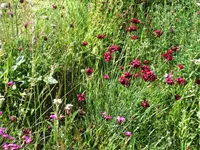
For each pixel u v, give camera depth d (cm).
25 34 405
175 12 514
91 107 347
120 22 480
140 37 465
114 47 384
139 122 338
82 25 477
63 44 421
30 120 347
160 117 355
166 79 352
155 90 356
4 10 414
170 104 353
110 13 481
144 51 439
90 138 313
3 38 394
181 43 449
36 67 372
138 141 329
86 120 332
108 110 336
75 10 493
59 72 394
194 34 443
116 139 322
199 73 388
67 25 455
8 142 288
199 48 423
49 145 308
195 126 352
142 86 364
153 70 384
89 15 486
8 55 375
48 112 362
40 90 372
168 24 472
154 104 351
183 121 336
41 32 413
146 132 339
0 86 355
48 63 387
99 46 444
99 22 472
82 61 418
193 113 363
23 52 388
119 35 468
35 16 454
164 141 335
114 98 357
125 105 335
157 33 440
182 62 406
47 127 343
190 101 362
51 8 480
